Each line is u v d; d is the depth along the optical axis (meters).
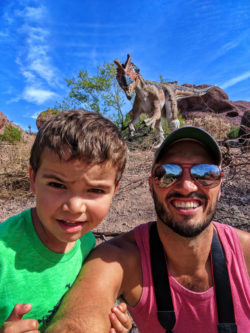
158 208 0.43
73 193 0.36
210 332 0.42
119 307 0.35
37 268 0.40
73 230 0.37
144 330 0.46
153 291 0.42
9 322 0.29
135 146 2.40
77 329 0.31
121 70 2.59
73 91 3.69
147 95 2.76
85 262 0.44
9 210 1.31
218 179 0.42
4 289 0.37
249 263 0.43
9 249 0.38
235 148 1.94
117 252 0.43
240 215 1.01
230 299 0.41
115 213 1.18
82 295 0.35
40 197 0.36
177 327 0.42
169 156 0.44
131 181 1.53
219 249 0.43
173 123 3.04
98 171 0.37
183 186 0.40
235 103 8.25
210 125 2.67
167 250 0.43
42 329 0.41
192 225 0.41
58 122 0.38
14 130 3.39
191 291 0.41
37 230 0.41
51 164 0.35
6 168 1.69
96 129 0.38
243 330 0.41
